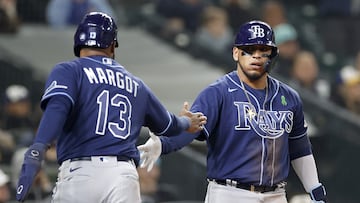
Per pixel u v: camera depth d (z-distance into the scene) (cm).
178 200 3431
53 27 4628
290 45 4600
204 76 4478
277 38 4616
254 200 2105
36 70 4238
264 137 2116
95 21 1973
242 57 2131
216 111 2116
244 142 2109
